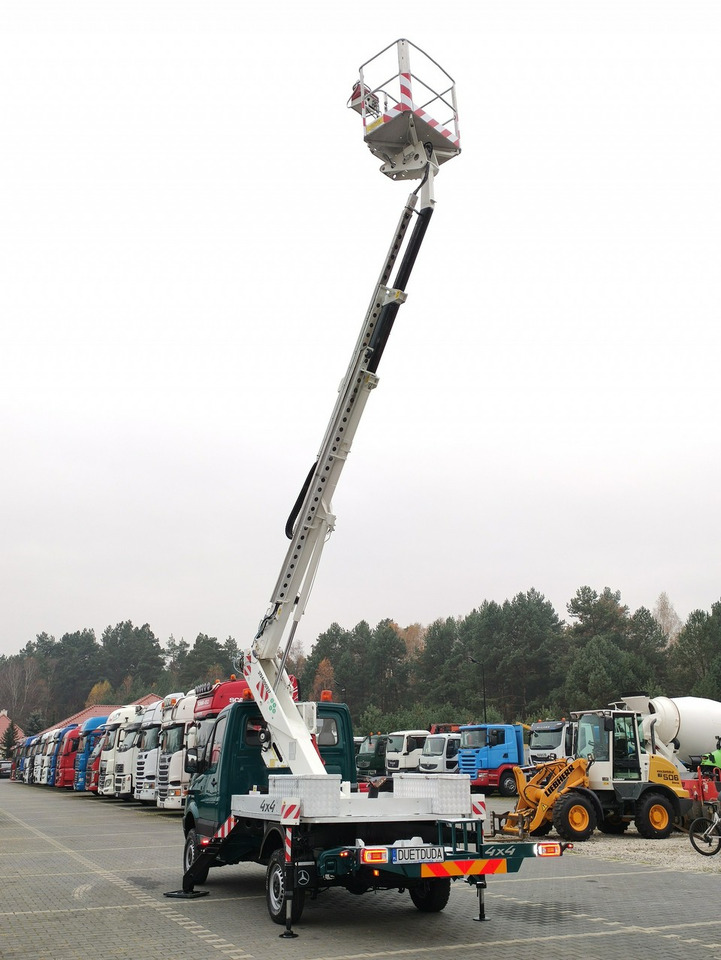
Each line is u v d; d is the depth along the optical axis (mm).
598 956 7629
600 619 77125
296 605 10727
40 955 7691
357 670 92188
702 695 53438
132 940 8266
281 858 8805
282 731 10195
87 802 31953
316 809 8578
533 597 83750
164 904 10227
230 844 10711
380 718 63062
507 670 75500
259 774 10734
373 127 10438
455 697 79500
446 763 31531
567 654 74625
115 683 145625
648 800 18328
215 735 11461
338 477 10797
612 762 18516
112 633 158250
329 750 11484
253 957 7566
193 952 7758
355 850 8133
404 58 10477
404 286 10469
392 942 8148
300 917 9344
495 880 12383
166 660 164375
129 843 17281
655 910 9922
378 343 10547
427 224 10453
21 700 142375
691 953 7746
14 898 10719
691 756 21047
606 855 15484
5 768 80875
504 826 17656
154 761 25828
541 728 25656
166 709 24281
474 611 88500
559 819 17453
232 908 9953
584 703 61375
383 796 9852
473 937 8398
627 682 60844
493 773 28938
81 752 38844
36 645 168750
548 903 10391
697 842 17375
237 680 20078
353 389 10625
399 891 11109
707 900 10625
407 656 97625
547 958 7535
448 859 8367
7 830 20344
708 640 65562
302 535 10727
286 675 10617
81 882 12039
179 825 21609
